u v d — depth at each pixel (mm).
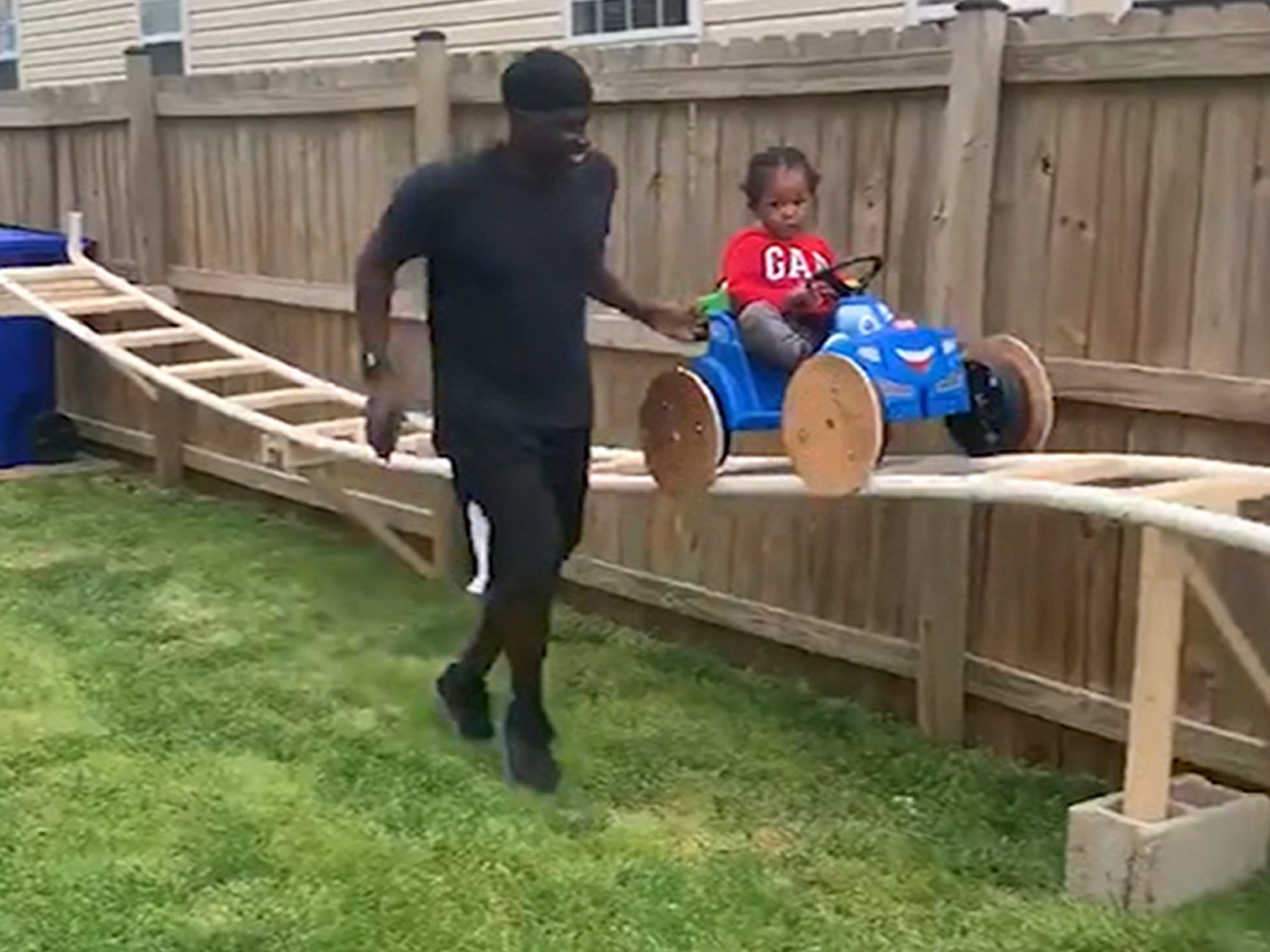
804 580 5480
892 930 3795
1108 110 4391
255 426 6562
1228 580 4230
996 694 4848
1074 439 4594
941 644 4973
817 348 4395
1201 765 4316
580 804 4512
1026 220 4621
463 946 3674
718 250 5555
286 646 5906
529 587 4367
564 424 4383
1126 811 3902
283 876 3992
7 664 5645
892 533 5152
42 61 16562
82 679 5500
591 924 3791
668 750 4938
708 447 4516
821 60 5086
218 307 8125
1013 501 3842
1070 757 4754
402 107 6695
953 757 4887
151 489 8547
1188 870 3893
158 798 4461
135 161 8320
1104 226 4438
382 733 5016
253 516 7934
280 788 4547
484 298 4258
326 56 12367
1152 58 4230
